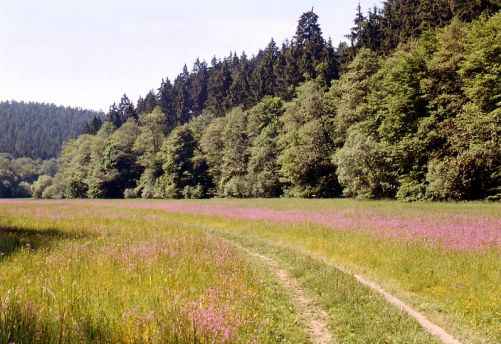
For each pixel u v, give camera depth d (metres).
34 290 7.52
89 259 11.47
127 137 109.88
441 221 20.62
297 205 39.44
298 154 61.25
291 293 10.66
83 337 5.45
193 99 157.88
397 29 67.06
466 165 37.91
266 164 72.56
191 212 36.34
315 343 7.40
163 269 10.53
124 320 6.30
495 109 35.44
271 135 74.06
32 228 20.36
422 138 42.69
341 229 20.44
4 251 12.33
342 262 14.92
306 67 87.44
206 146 89.69
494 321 8.62
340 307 9.27
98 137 116.44
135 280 9.41
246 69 141.12
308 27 104.12
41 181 124.19
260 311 8.27
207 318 6.40
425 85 42.69
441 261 12.60
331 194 60.41
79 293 7.59
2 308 5.64
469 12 49.59
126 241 15.84
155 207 44.94
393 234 17.50
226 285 9.42
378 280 12.27
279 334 7.45
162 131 115.44
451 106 40.78
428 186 40.56
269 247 18.22
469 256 12.71
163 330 5.83
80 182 112.44
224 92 132.50
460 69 39.81
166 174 92.62
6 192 150.75
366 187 48.75
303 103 63.59
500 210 26.20
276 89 95.62
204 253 13.38
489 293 9.84
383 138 47.31
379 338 7.40
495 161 36.69
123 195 105.50
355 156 47.50
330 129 61.62
